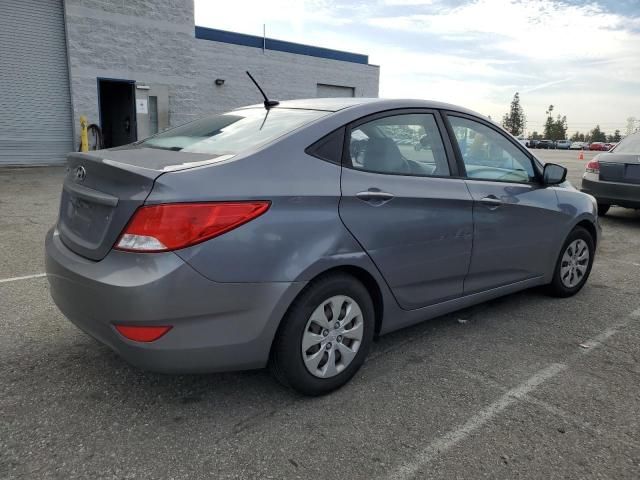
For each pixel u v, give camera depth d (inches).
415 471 95.2
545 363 139.6
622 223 360.5
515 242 161.2
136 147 133.4
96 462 95.0
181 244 96.8
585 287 207.5
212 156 112.0
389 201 124.7
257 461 96.7
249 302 103.7
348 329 121.1
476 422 111.1
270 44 861.8
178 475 92.4
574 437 106.7
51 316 161.0
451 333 158.2
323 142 118.9
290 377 112.9
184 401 116.3
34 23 585.9
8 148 591.5
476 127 155.7
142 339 98.1
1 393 117.1
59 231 125.3
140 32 656.4
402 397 120.5
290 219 107.8
